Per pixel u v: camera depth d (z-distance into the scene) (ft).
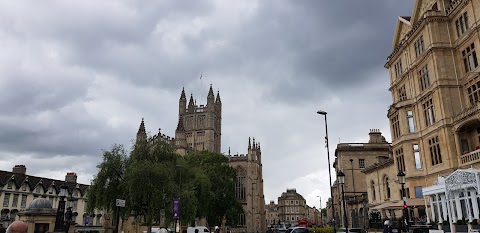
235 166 387.75
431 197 101.76
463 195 84.48
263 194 425.69
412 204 122.72
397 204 126.82
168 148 151.12
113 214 134.62
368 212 190.39
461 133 113.80
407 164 135.33
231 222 228.84
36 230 120.98
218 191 223.51
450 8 122.42
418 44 133.90
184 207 151.23
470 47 112.98
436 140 121.90
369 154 224.94
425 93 127.54
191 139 453.17
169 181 136.26
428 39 124.77
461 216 84.74
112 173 132.67
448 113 116.16
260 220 405.18
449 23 123.85
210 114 456.04
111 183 131.85
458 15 119.14
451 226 84.38
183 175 159.63
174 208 135.95
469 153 105.29
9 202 218.79
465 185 80.59
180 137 377.71
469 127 111.75
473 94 112.27
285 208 652.89
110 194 130.62
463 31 117.29
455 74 119.03
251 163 385.09
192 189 162.40
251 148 391.45
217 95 499.51
